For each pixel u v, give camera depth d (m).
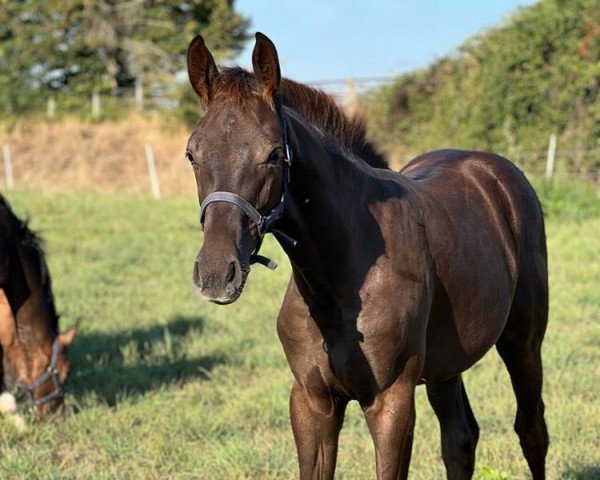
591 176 15.76
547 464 4.33
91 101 28.31
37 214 16.22
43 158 23.44
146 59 30.12
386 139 21.11
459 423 3.75
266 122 2.53
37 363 5.31
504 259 3.69
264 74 2.59
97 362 6.76
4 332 5.28
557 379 5.71
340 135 3.08
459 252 3.31
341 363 2.91
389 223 3.01
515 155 16.77
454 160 4.01
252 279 9.90
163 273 10.63
